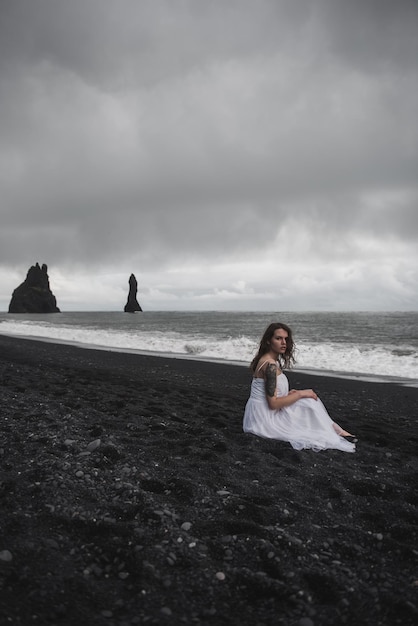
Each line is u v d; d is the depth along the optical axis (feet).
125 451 14.56
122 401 24.08
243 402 26.96
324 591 7.76
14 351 58.29
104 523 9.55
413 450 17.30
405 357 52.03
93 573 7.95
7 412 19.10
